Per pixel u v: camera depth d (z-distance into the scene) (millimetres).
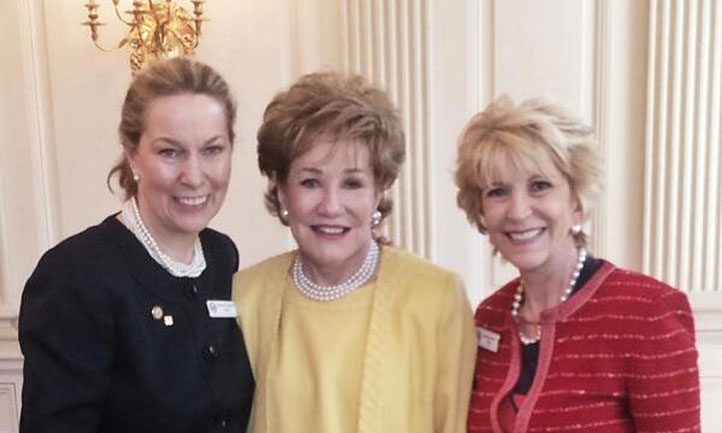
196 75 1578
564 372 1561
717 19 3025
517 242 1597
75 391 1496
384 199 1731
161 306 1587
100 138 3234
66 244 1573
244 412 1692
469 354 1707
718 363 3238
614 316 1543
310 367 1684
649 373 1493
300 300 1721
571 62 3113
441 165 3184
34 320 1506
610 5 3068
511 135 1543
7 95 3209
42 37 3184
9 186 3273
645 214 3176
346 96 1596
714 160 3121
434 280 1719
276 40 3168
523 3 3086
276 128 1607
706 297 3195
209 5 3143
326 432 1638
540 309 1647
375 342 1660
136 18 3000
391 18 3113
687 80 3064
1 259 3309
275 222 3271
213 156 1602
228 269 1776
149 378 1545
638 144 3162
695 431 1503
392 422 1646
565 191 1581
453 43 3117
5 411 3400
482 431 1645
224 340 1681
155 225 1621
